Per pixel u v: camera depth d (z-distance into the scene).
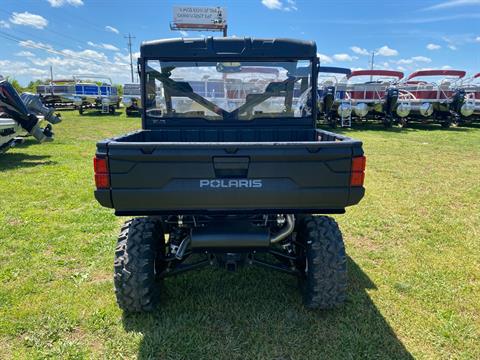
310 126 3.46
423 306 2.84
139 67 3.28
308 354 2.34
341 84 15.48
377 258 3.65
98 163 2.16
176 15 32.53
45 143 11.05
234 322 2.63
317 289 2.54
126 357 2.30
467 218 4.74
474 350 2.38
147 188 2.21
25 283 3.14
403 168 7.68
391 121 15.12
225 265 2.58
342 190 2.26
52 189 5.98
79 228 4.36
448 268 3.43
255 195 2.24
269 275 3.27
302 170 2.22
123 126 16.22
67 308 2.78
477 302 2.89
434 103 15.21
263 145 2.17
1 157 8.72
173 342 2.43
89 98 23.53
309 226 2.63
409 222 4.61
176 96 3.38
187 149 2.16
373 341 2.45
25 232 4.20
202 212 2.30
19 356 2.30
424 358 2.31
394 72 16.55
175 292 3.00
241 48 3.20
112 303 2.85
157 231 2.69
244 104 3.41
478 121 16.52
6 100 8.25
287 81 3.34
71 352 2.34
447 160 8.55
